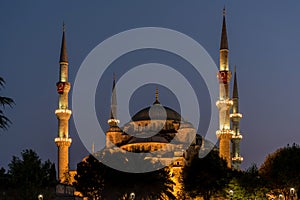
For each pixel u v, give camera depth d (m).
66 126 172.25
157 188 130.38
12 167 92.75
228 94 174.50
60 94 174.62
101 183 131.25
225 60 178.12
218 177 134.12
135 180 129.75
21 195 88.31
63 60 177.88
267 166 156.12
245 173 135.62
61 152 169.00
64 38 180.88
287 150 150.38
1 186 90.25
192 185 134.88
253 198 130.00
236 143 199.00
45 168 96.19
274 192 148.00
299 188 147.62
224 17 182.88
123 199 129.00
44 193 91.56
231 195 125.81
